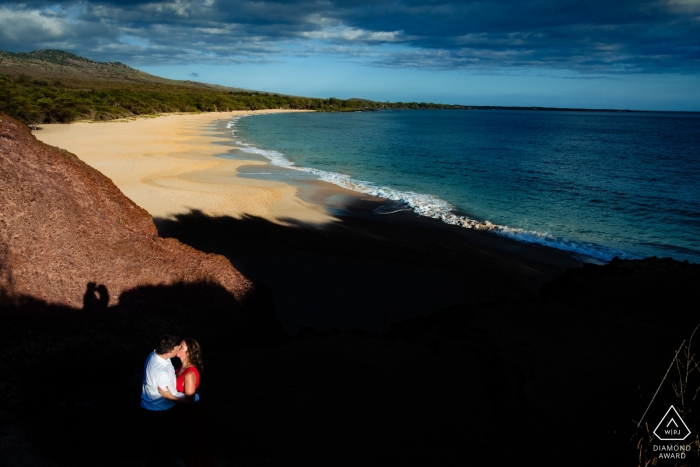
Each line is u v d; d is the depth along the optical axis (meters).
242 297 9.35
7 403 5.26
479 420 4.84
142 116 95.50
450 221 24.14
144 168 34.34
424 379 6.05
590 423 4.53
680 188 35.06
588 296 9.67
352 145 60.84
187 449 3.81
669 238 22.55
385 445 4.43
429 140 72.69
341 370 6.55
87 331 7.04
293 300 14.14
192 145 51.88
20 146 8.24
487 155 53.84
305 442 4.51
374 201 27.88
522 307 8.34
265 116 136.62
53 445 4.39
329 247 19.08
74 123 70.44
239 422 4.95
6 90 71.25
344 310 13.77
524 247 20.66
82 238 8.05
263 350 7.64
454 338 7.23
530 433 4.43
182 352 3.95
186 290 8.70
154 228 9.39
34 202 7.77
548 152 59.03
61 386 5.84
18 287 6.93
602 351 6.30
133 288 8.13
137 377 6.28
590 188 34.44
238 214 22.95
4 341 6.18
